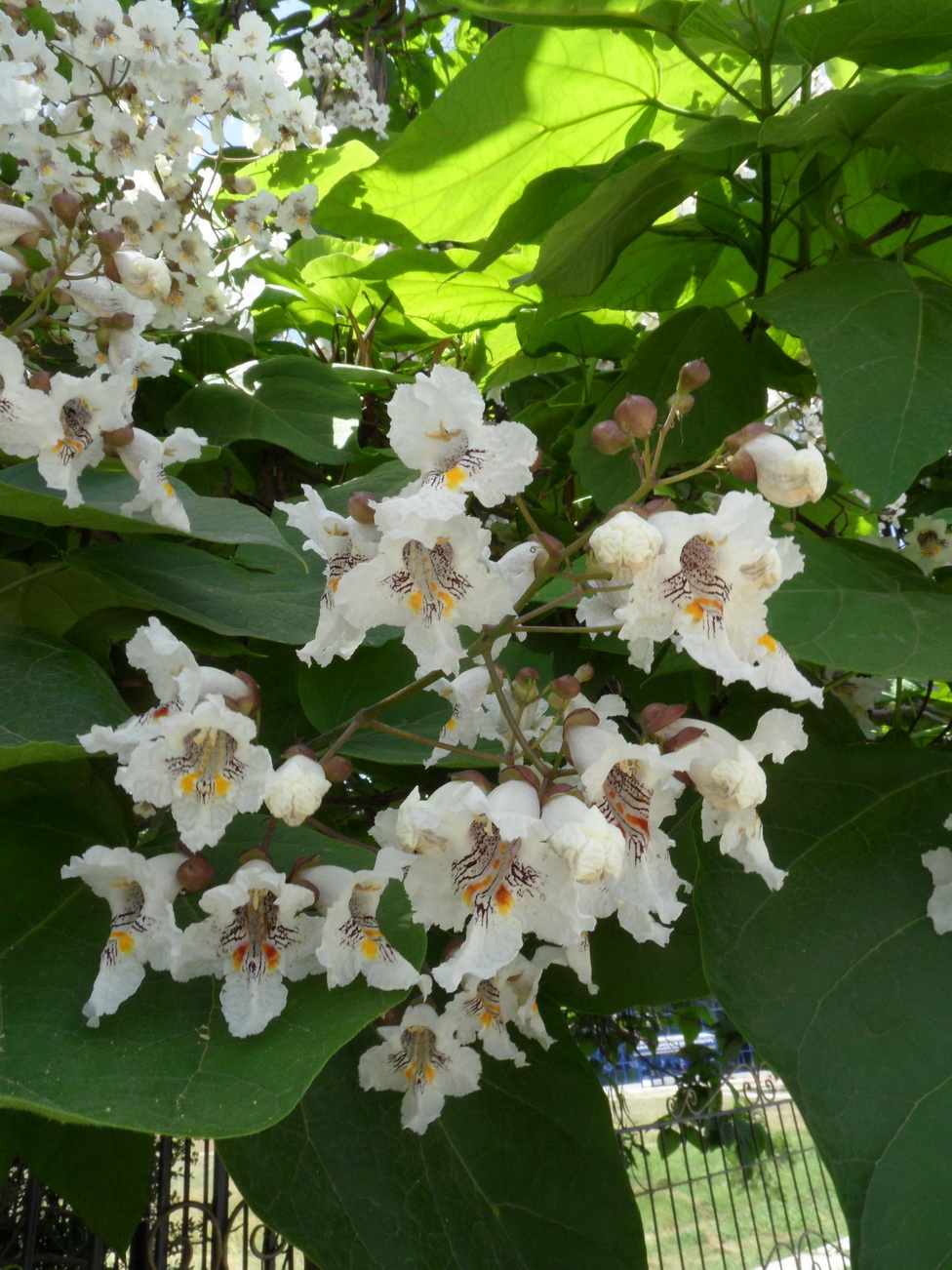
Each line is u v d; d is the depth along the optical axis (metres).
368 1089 0.37
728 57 0.62
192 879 0.31
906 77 0.48
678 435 0.54
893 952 0.37
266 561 0.47
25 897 0.34
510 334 0.78
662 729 0.32
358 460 0.59
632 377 0.55
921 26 0.50
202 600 0.42
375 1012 0.30
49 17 0.57
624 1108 1.18
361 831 0.52
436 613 0.30
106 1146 0.43
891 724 0.67
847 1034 0.35
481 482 0.30
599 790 0.29
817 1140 0.33
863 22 0.50
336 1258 0.35
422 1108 0.36
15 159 0.57
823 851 0.40
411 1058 0.36
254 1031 0.29
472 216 0.65
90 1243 0.81
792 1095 0.34
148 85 0.53
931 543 0.63
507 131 0.60
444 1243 0.36
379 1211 0.36
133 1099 0.27
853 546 0.49
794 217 0.59
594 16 0.51
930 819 0.41
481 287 0.69
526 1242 0.37
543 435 0.71
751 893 0.39
